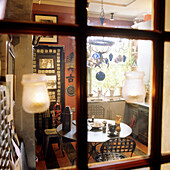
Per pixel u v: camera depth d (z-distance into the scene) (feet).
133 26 10.69
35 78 1.82
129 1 9.51
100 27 1.88
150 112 2.34
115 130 7.63
